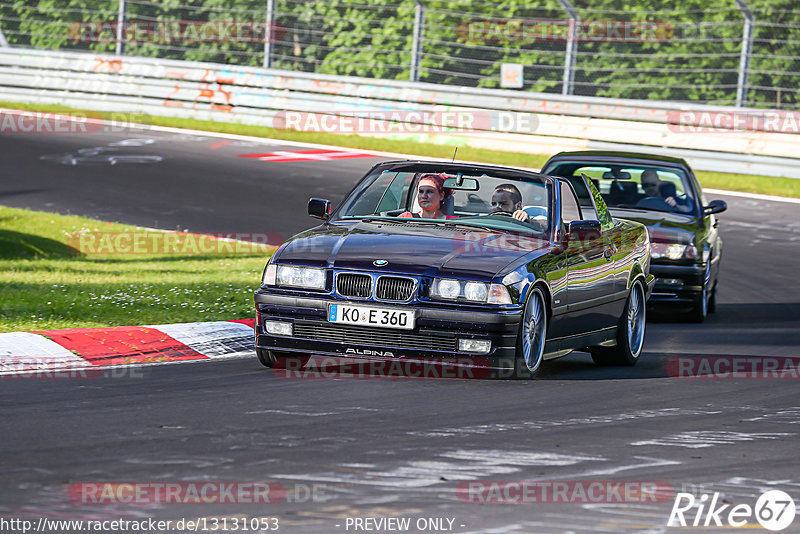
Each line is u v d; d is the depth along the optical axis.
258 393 21.55
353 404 20.70
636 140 69.38
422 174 26.67
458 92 72.94
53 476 15.41
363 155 69.31
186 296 33.62
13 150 64.94
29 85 80.50
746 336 33.19
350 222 25.89
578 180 30.19
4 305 30.59
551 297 24.36
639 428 19.70
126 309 31.09
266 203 54.75
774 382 25.25
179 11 81.81
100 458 16.41
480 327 22.67
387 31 77.50
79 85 79.56
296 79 76.25
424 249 23.73
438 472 16.23
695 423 20.34
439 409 20.50
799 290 42.53
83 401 20.45
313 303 23.20
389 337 22.91
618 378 25.28
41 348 25.25
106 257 41.91
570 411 20.91
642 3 72.31
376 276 23.02
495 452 17.50
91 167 61.47
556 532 13.83
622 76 73.44
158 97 78.62
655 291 35.53
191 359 25.80
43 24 84.31
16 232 44.44
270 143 72.06
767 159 67.44
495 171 26.50
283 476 15.74
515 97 71.75
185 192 56.41
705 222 37.59
